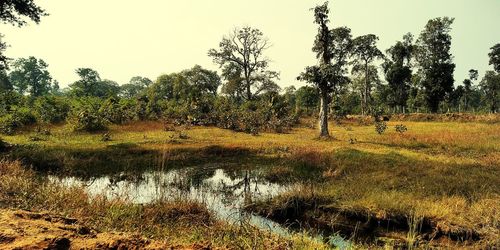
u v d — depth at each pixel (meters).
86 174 13.85
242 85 55.66
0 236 4.28
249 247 5.33
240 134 29.34
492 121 40.62
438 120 45.50
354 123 44.56
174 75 76.75
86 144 20.39
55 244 4.16
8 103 34.94
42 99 33.97
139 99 40.66
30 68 85.00
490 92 70.94
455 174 12.05
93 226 5.92
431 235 7.40
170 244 4.71
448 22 51.78
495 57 56.31
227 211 9.28
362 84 66.44
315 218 8.69
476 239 7.09
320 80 25.12
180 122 33.00
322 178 12.56
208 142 22.58
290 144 21.42
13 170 10.06
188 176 13.90
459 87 59.47
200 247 4.68
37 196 7.37
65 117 31.17
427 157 15.82
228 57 53.66
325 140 24.64
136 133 27.05
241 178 13.68
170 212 7.93
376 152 17.25
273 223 8.47
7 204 6.57
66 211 6.81
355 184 10.81
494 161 14.65
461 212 7.96
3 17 19.53
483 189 9.76
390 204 8.61
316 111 53.34
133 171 14.52
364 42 38.47
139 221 7.00
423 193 9.59
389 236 7.68
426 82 53.16
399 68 57.69
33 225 4.91
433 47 52.47
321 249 5.88
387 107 67.94
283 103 41.75
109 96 40.19
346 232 7.96
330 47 26.38
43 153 16.48
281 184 12.46
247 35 52.75
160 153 18.34
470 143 20.55
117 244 4.44
